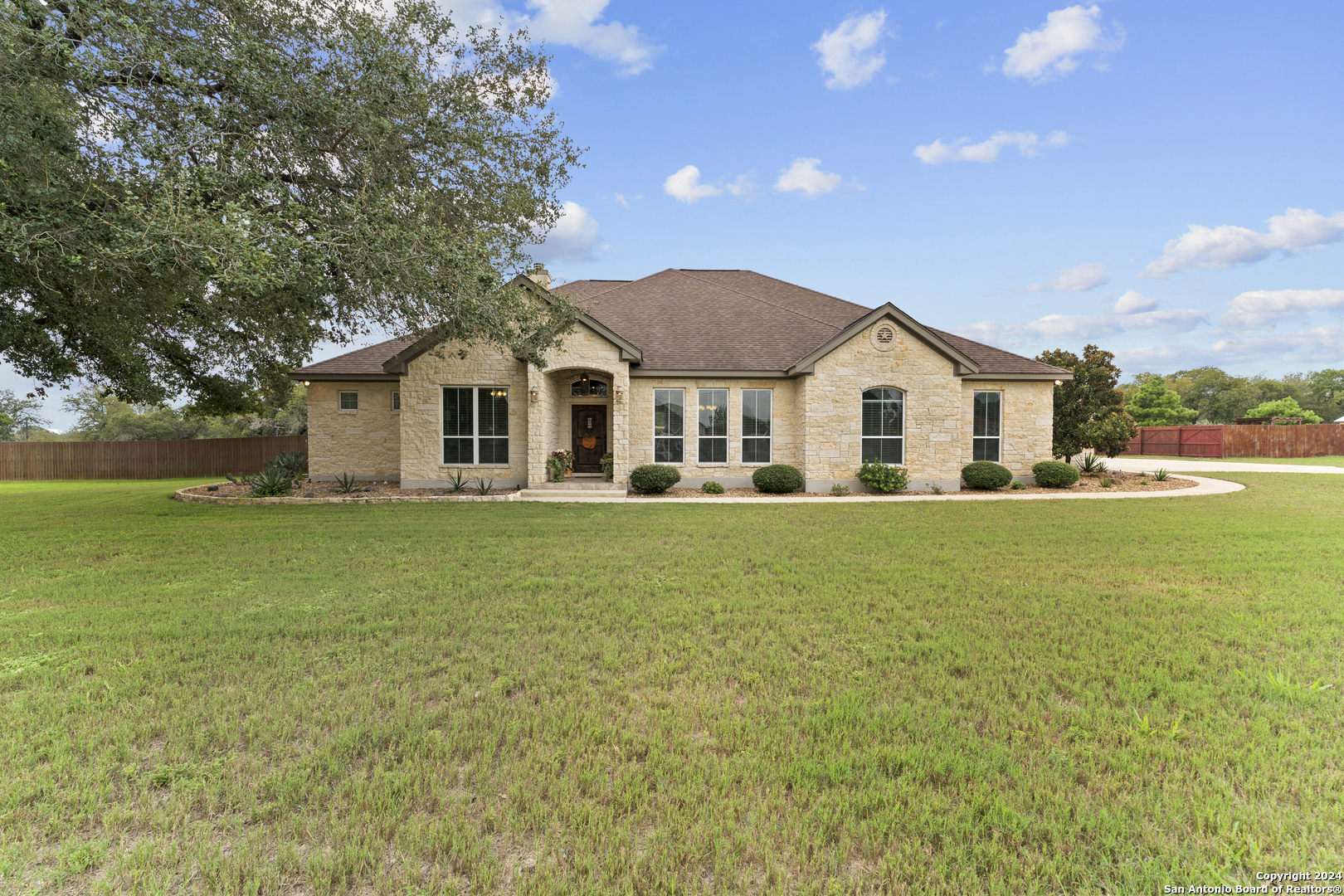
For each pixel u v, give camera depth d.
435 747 3.53
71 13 8.34
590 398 19.31
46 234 8.23
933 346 18.08
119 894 2.45
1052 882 2.56
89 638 5.47
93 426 43.28
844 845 2.74
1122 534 10.55
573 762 3.44
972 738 3.69
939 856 2.68
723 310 22.06
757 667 4.80
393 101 10.71
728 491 18.31
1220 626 5.76
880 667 4.83
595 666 4.89
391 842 2.82
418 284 11.77
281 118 10.38
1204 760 3.43
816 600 6.67
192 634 5.59
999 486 18.53
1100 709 4.03
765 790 3.20
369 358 20.25
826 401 18.02
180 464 29.06
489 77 12.97
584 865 2.61
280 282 9.31
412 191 11.18
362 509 14.48
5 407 44.88
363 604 6.55
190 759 3.46
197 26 9.68
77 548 9.48
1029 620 5.98
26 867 2.61
